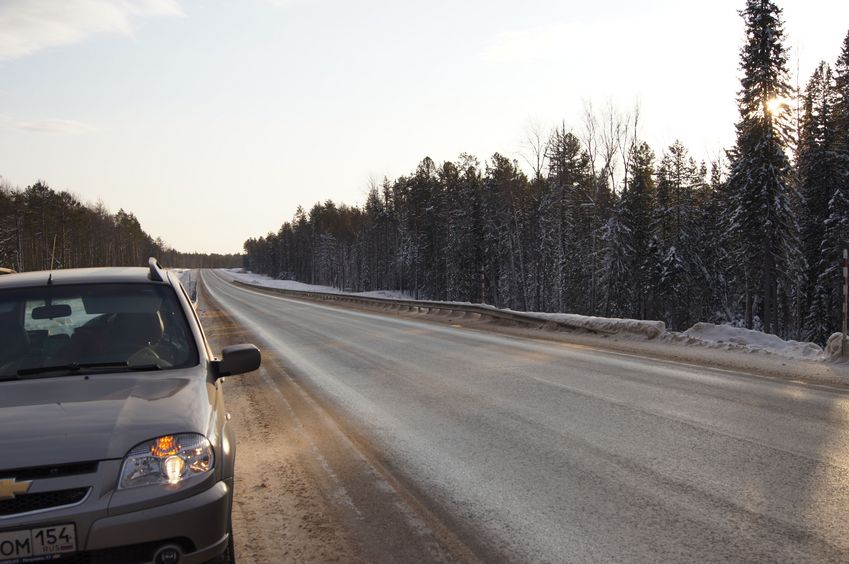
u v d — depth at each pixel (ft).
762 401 25.21
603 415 23.80
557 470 17.39
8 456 8.84
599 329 53.31
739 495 14.89
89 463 9.04
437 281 289.12
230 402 29.78
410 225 313.12
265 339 61.00
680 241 187.01
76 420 9.71
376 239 369.71
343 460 19.24
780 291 155.84
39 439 9.18
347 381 34.22
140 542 8.87
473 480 16.85
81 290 13.78
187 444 9.65
